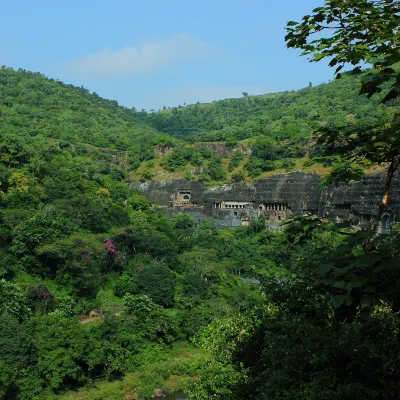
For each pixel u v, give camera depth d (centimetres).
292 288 1934
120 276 8738
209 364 3516
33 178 9888
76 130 17900
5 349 5578
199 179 15538
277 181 13788
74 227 8825
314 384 1535
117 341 6544
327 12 1585
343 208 11138
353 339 1470
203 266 9644
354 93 18125
